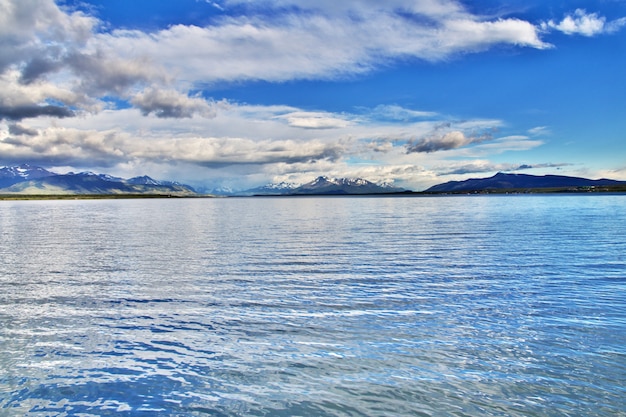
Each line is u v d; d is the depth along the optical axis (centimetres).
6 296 2380
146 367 1452
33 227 7506
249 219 9681
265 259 3616
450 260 3472
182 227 7369
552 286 2511
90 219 10056
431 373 1381
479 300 2214
